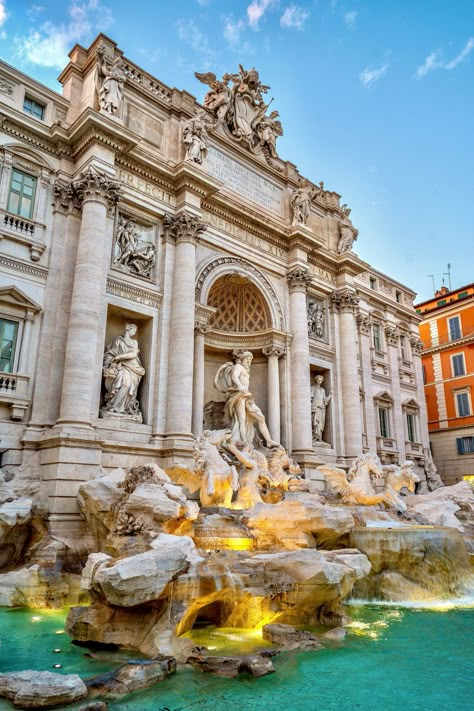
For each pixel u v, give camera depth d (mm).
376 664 9969
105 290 21375
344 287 33656
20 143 21250
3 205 20328
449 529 18797
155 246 24047
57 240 21422
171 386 22328
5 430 18844
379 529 17109
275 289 29641
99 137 21594
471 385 44406
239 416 25078
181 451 21094
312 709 7910
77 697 7961
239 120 30047
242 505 19266
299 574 12547
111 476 17031
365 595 16203
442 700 8289
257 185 30484
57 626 12156
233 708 7895
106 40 23688
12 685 8000
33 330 20266
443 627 12852
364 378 35844
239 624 12234
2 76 21656
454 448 44875
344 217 36125
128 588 10008
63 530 17047
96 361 20531
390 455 36844
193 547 12531
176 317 23219
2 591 14336
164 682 8875
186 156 25375
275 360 28625
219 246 27047
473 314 45375
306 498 20828
